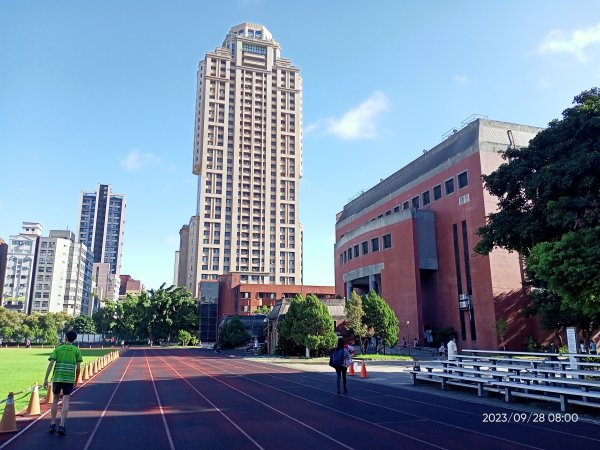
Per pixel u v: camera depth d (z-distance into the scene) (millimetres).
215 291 116062
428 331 54875
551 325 39906
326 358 41531
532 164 23906
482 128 54031
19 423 11094
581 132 22078
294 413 12500
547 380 12680
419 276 56625
